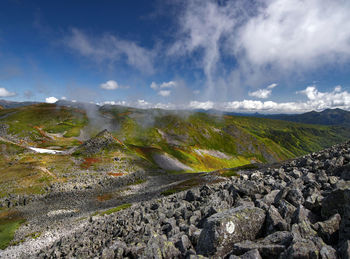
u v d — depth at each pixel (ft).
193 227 39.17
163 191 250.37
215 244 27.63
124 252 38.73
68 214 195.72
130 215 81.25
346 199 27.25
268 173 83.66
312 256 21.11
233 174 276.41
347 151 82.74
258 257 23.59
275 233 27.50
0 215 191.21
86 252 57.88
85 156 389.19
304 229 27.04
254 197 48.08
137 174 355.36
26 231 155.43
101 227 86.79
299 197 36.73
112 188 289.94
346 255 20.11
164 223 53.42
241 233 29.63
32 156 359.25
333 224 26.84
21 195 226.79
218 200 50.26
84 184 283.59
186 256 30.19
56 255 69.31
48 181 264.11
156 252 31.35
